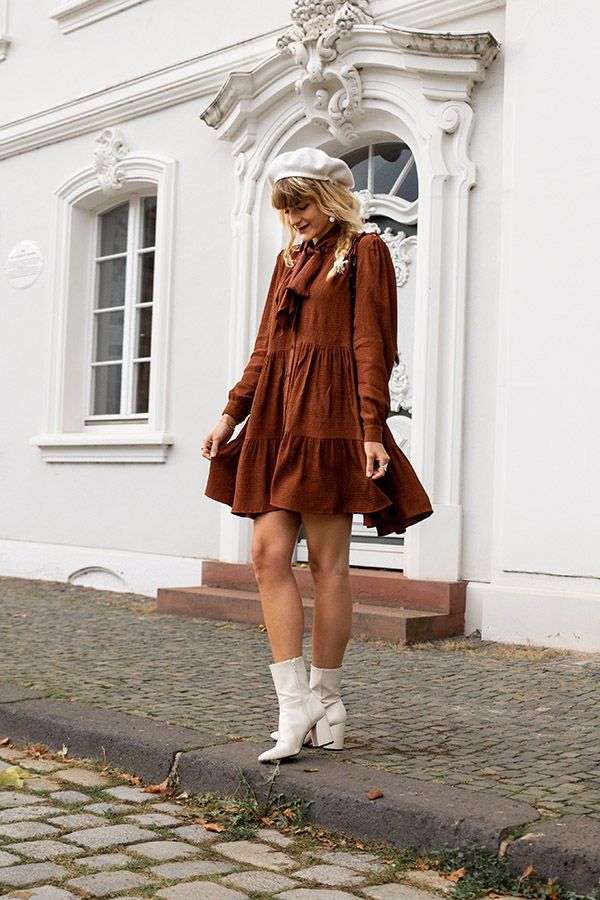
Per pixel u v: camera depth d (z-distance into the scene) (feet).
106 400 30.73
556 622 19.57
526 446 20.13
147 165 28.68
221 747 12.03
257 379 12.44
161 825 10.61
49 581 30.25
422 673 17.21
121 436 28.19
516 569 20.15
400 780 10.78
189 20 28.14
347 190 12.05
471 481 21.49
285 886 9.10
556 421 19.79
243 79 25.31
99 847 9.95
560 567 19.63
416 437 22.04
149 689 15.78
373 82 23.45
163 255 27.99
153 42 29.04
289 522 11.84
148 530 27.94
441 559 21.44
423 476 21.77
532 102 20.47
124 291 30.48
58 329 30.94
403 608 21.43
